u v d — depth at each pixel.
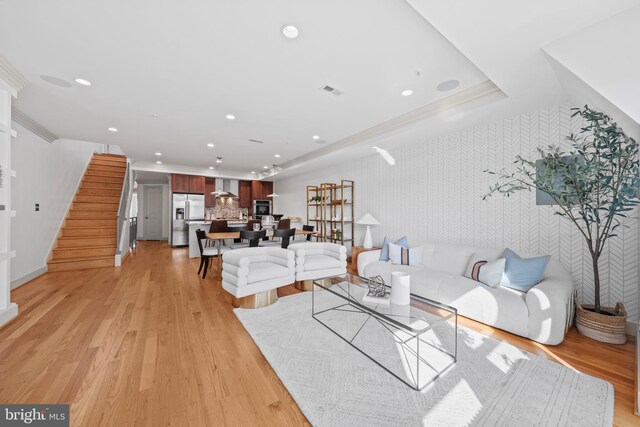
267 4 1.65
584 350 2.04
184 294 3.44
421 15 1.67
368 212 5.25
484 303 2.43
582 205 2.18
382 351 2.04
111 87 2.78
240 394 1.56
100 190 6.22
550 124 2.78
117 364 1.84
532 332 2.14
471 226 3.50
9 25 1.85
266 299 2.98
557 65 1.93
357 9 1.68
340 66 2.36
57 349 2.03
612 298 2.45
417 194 4.24
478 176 3.42
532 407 1.45
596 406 1.46
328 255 3.85
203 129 4.20
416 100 3.10
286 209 8.75
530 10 1.51
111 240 5.48
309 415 1.38
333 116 3.61
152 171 7.42
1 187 2.53
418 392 1.57
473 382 1.66
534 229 2.92
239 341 2.20
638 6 1.48
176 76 2.55
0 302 2.54
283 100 3.09
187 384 1.64
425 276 2.97
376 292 2.37
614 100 1.60
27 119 3.72
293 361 1.89
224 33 1.93
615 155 1.98
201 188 8.13
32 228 4.11
